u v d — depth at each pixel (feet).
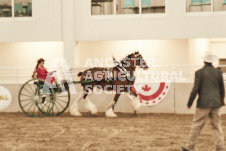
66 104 57.67
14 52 69.05
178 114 54.70
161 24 59.72
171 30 59.52
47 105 57.77
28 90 58.18
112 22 60.75
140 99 56.03
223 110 54.29
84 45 67.21
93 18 61.21
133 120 49.73
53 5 61.72
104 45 67.00
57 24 61.82
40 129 44.14
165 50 65.62
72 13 61.05
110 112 52.80
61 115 55.06
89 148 34.78
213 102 30.30
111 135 40.32
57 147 35.32
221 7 58.49
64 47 61.41
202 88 30.83
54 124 47.32
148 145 35.70
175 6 59.26
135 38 60.49
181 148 34.40
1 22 62.69
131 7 60.44
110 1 60.80
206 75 30.81
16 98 58.44
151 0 59.93
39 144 36.65
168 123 47.34
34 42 68.64
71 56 61.31
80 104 57.52
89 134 40.93
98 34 61.16
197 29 58.95
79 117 52.85
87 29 61.26
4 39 62.90
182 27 59.26
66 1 61.00
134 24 60.34
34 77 55.16
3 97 58.70
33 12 62.08
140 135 40.22
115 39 60.90
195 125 31.12
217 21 58.39
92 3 61.11
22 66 68.90
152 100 55.93
